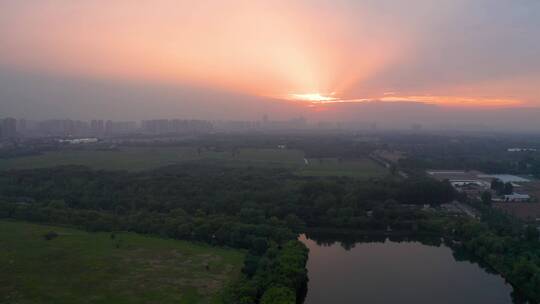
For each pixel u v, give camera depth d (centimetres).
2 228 19100
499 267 15950
